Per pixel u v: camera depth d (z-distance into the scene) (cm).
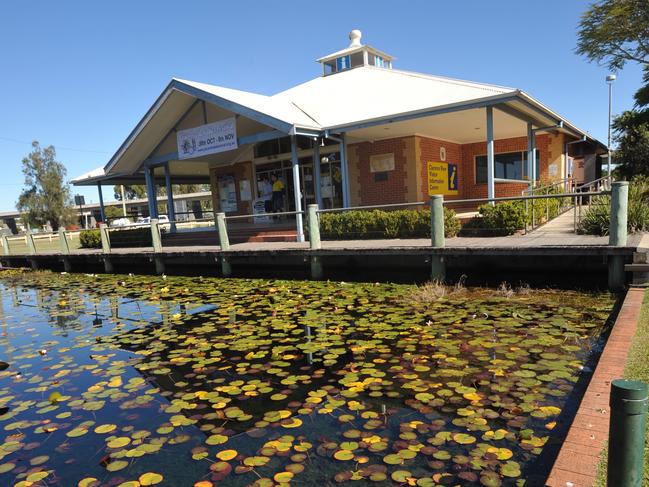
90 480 277
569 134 1527
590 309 554
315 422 330
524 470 256
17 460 306
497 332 497
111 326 681
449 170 1543
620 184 613
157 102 1276
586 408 276
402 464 270
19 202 3966
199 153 1290
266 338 546
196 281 1049
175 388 413
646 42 1652
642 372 319
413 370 411
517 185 1539
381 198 1400
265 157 1598
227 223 1736
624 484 177
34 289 1173
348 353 471
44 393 426
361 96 1353
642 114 2344
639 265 589
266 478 266
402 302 669
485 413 324
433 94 1186
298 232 1099
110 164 1462
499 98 923
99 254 1379
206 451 300
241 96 1255
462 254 738
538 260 720
